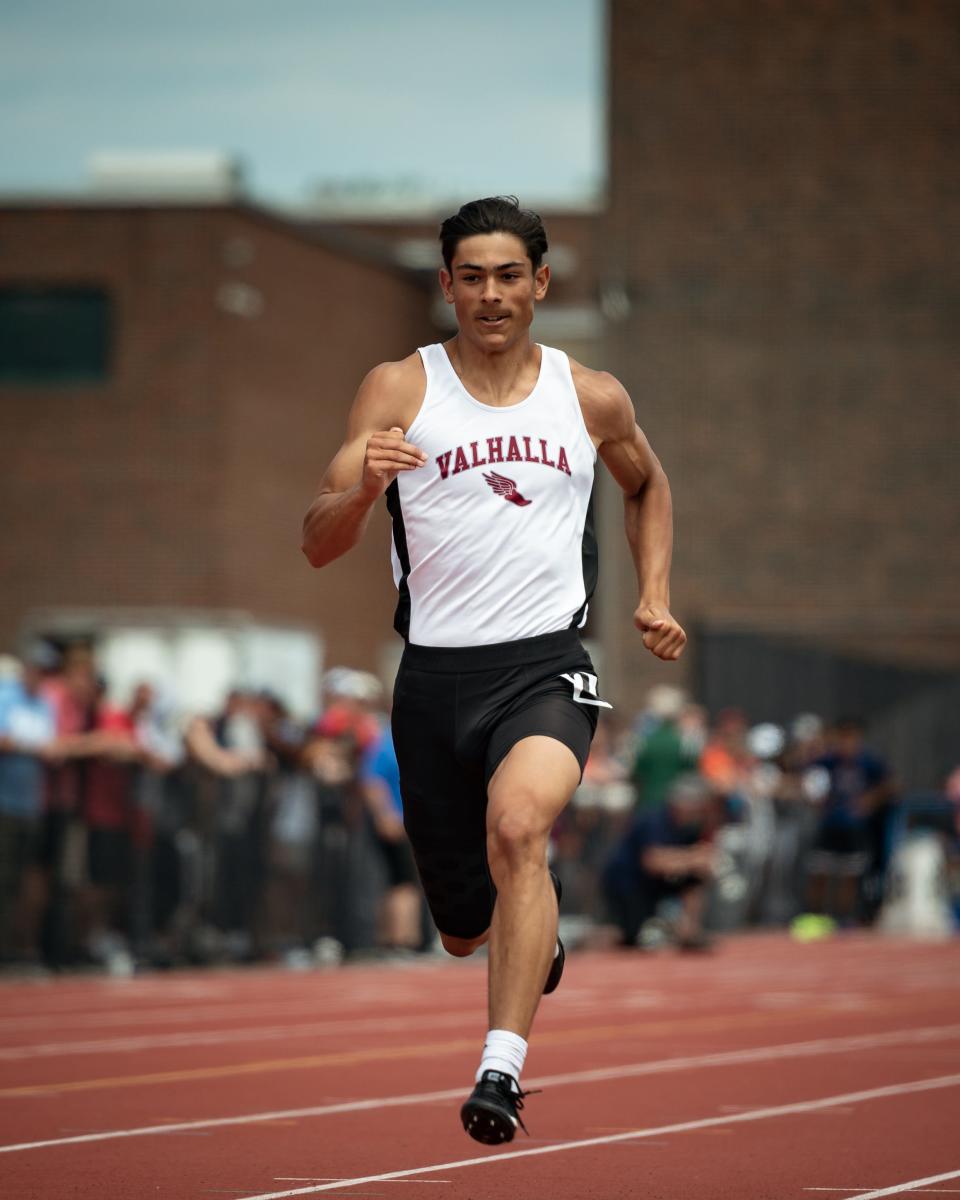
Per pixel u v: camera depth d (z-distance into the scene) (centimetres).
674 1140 1920
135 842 4525
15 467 10969
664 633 1697
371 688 5328
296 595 11462
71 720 4447
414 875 5241
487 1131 1423
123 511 10856
